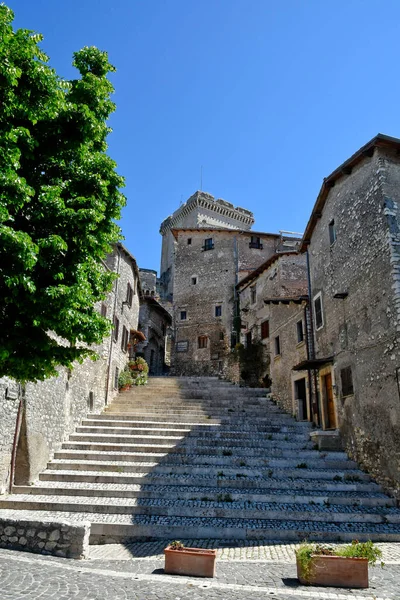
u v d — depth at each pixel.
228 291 30.91
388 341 10.91
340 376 13.66
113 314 20.48
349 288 13.29
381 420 11.06
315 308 16.31
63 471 11.88
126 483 11.27
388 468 10.61
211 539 8.62
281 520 9.38
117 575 6.29
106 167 7.51
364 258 12.46
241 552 7.80
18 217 6.53
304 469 12.09
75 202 6.80
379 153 12.16
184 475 11.66
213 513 9.54
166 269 60.28
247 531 8.73
